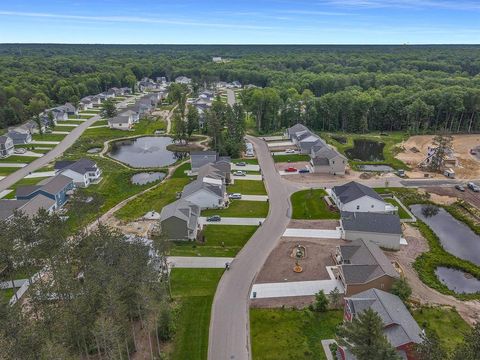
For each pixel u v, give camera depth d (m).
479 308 46.81
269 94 136.38
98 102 190.00
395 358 29.42
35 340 30.47
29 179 89.50
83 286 37.22
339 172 92.62
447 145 106.19
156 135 132.38
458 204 76.12
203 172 83.25
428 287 50.72
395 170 96.75
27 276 49.69
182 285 50.56
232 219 69.25
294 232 64.44
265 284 50.91
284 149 112.75
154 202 76.44
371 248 52.75
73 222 67.62
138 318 44.38
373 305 39.31
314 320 44.22
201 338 41.59
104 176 92.00
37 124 132.88
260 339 41.41
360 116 136.50
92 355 38.72
